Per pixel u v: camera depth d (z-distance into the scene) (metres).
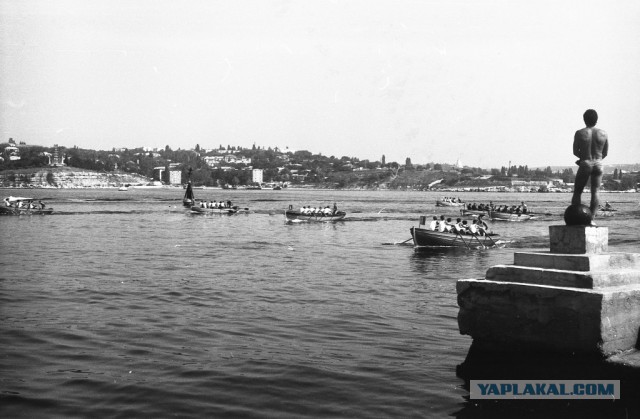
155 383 14.80
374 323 21.27
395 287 29.86
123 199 185.88
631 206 163.88
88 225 78.25
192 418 12.81
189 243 54.91
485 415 12.81
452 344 18.28
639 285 14.23
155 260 40.84
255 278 32.59
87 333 19.58
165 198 199.75
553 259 14.52
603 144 15.11
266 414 13.00
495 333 14.75
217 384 14.75
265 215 110.81
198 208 110.75
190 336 19.33
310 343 18.52
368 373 15.50
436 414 12.93
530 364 14.16
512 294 14.40
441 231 51.88
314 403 13.58
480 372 15.02
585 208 14.96
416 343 18.44
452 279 32.97
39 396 13.94
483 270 37.31
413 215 116.06
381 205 168.25
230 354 17.27
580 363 13.41
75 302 25.00
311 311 23.45
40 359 16.69
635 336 13.84
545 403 13.40
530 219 105.56
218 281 31.31
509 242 56.59
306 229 76.88
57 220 87.94
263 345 18.28
